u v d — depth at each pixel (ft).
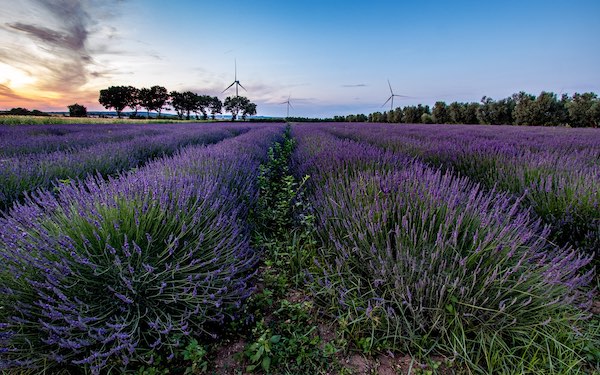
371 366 5.34
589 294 5.96
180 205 7.62
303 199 12.92
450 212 7.27
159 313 5.80
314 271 7.77
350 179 11.43
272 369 5.32
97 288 5.81
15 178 11.73
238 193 12.46
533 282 5.97
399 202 8.21
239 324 6.31
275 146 31.19
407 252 6.43
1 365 4.32
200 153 15.81
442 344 5.50
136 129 51.80
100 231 6.08
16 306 4.88
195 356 5.10
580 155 16.35
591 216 8.95
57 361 4.75
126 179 9.18
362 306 6.26
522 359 4.97
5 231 5.68
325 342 5.88
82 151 19.43
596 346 5.47
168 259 6.52
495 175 13.76
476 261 6.35
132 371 5.04
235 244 7.79
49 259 5.77
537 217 9.75
